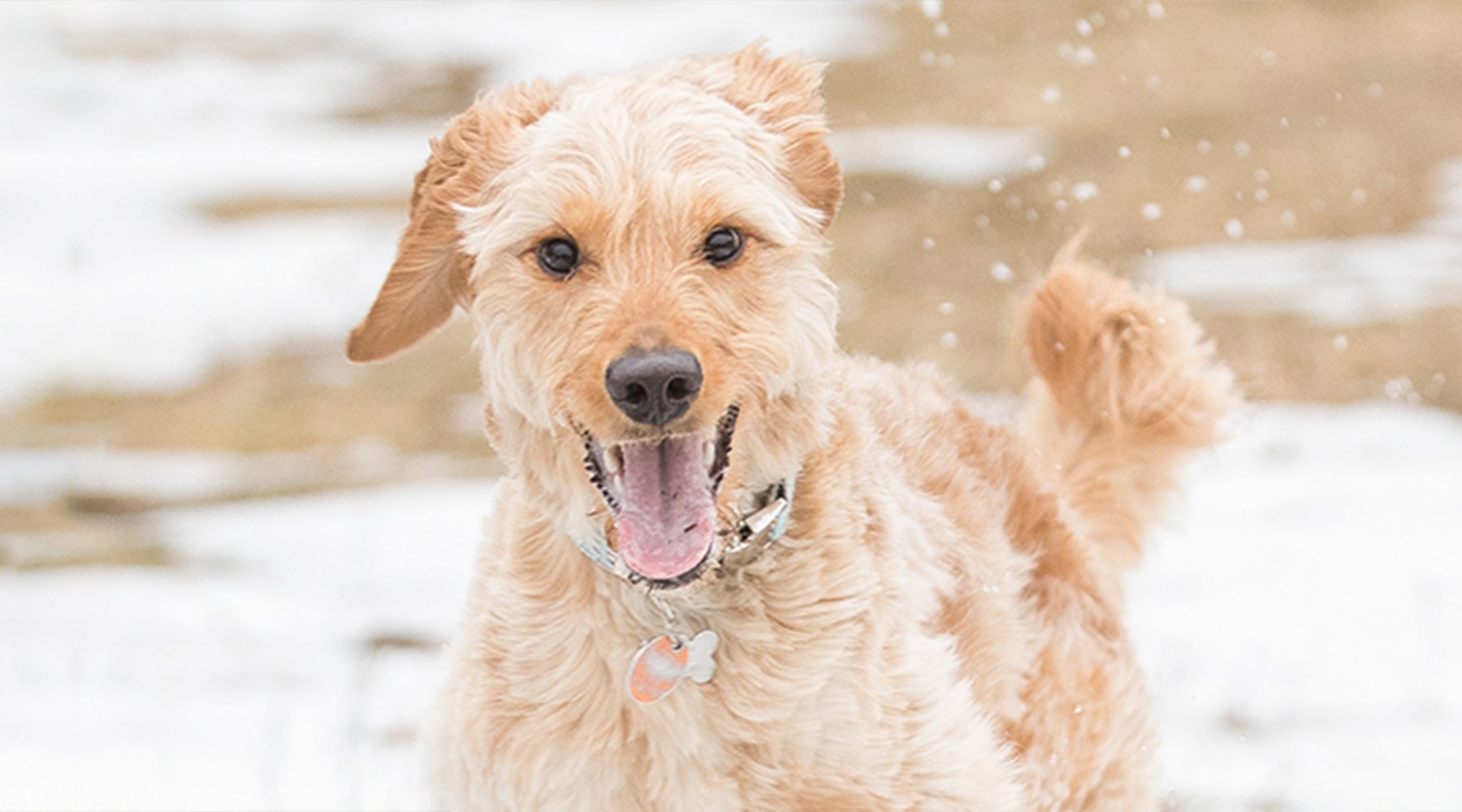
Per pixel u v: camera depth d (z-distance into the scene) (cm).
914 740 504
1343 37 2722
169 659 937
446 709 530
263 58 3234
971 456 632
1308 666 873
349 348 564
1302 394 1408
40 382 1644
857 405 560
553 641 504
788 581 497
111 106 2916
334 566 1108
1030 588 622
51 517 1270
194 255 2048
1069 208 1994
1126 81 2547
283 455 1419
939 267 1803
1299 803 721
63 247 2095
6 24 3591
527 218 502
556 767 503
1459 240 1867
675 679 491
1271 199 2023
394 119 2752
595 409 478
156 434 1491
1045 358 706
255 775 767
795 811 498
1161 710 820
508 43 3170
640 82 523
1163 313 698
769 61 547
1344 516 1112
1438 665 869
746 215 502
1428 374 1445
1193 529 1094
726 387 481
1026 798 583
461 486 1298
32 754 800
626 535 487
